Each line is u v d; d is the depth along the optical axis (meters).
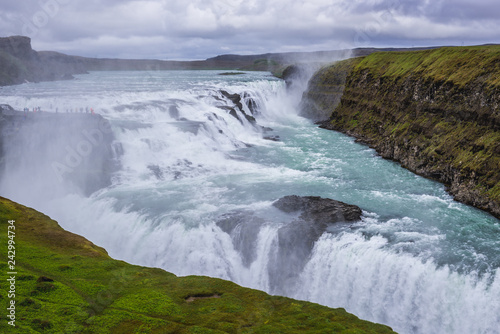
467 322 31.80
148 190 52.50
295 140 81.38
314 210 44.16
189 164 61.91
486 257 35.12
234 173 59.94
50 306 28.64
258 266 40.75
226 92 100.94
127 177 56.25
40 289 30.52
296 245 39.69
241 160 66.25
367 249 36.84
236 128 84.12
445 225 41.88
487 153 49.38
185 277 35.19
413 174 59.38
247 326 27.53
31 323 26.45
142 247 43.50
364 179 56.97
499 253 35.88
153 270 36.38
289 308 30.25
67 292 30.59
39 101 75.69
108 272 34.78
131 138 63.44
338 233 39.78
